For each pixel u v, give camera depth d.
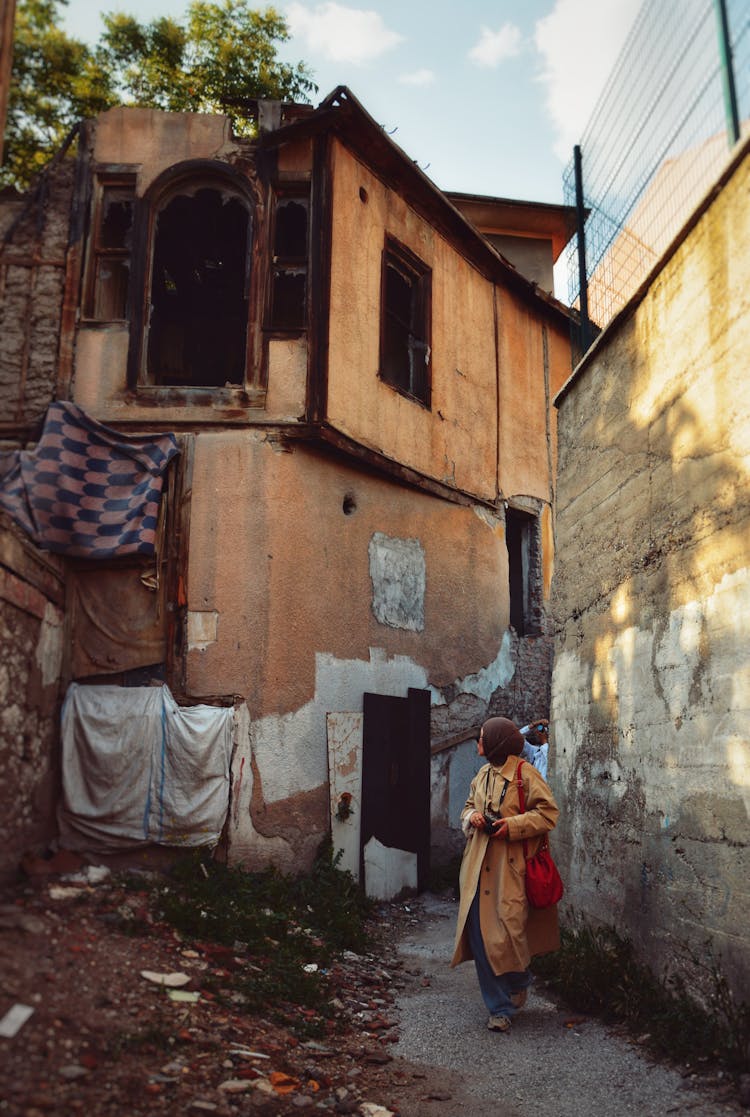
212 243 10.28
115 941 4.86
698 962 4.57
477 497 11.14
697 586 4.85
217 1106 3.56
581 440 7.10
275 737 7.75
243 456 8.09
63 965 4.31
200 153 8.73
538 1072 4.38
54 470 7.07
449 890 9.23
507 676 11.41
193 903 5.79
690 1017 4.48
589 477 6.84
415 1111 3.93
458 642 10.55
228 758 7.25
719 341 4.76
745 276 4.50
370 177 9.59
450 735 10.27
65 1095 3.29
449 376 10.91
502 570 11.59
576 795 6.63
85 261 8.39
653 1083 4.11
